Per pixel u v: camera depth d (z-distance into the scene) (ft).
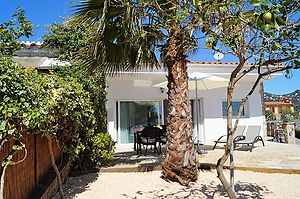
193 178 23.62
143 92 52.37
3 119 11.71
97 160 29.68
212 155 36.99
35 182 19.20
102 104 33.45
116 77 48.44
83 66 28.94
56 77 17.02
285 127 54.08
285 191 21.49
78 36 40.45
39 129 14.52
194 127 55.52
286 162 30.96
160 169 28.25
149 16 17.60
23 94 12.66
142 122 52.24
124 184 24.03
